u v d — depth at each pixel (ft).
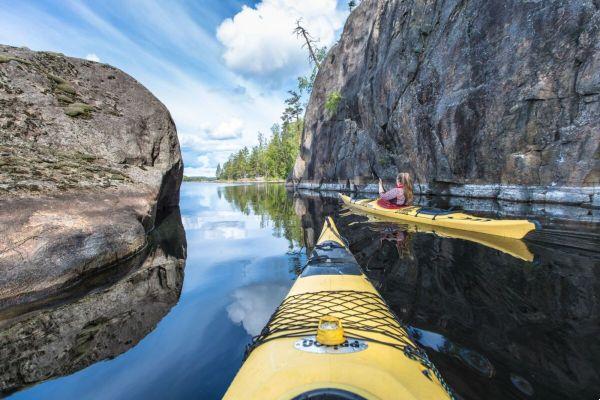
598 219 17.62
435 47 36.50
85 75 27.35
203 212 38.01
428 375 4.92
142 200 19.25
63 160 18.88
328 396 3.74
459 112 32.42
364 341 5.66
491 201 28.84
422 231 18.42
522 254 12.69
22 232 11.12
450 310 8.25
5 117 18.58
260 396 4.08
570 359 6.06
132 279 12.48
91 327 8.61
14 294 9.96
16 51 24.02
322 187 72.38
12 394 6.00
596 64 21.83
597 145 22.16
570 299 8.50
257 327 8.66
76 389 6.15
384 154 48.70
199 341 7.92
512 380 5.56
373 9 56.85
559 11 23.80
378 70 47.80
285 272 13.74
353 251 14.74
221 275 13.42
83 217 13.78
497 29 28.66
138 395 5.99
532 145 26.37
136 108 29.09
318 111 76.59
